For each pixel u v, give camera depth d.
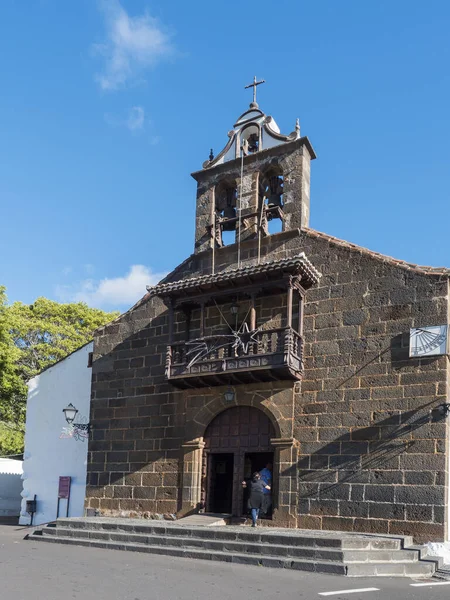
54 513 24.19
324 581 12.72
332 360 18.75
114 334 23.39
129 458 21.84
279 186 22.42
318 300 19.42
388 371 17.83
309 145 21.36
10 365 32.03
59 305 43.72
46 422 25.31
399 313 18.06
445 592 11.93
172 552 15.87
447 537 16.25
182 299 20.95
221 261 21.86
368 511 17.19
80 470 23.94
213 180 22.78
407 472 16.92
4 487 32.09
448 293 17.55
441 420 16.78
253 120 22.55
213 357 20.44
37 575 12.36
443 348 17.16
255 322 20.09
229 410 20.34
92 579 12.12
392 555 14.48
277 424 19.08
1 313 32.53
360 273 18.95
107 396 22.92
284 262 18.58
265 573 13.45
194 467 20.28
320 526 17.73
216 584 12.02
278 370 18.53
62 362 25.56
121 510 21.48
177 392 21.39
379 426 17.59
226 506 21.59
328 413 18.42
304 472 18.34
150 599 10.60
